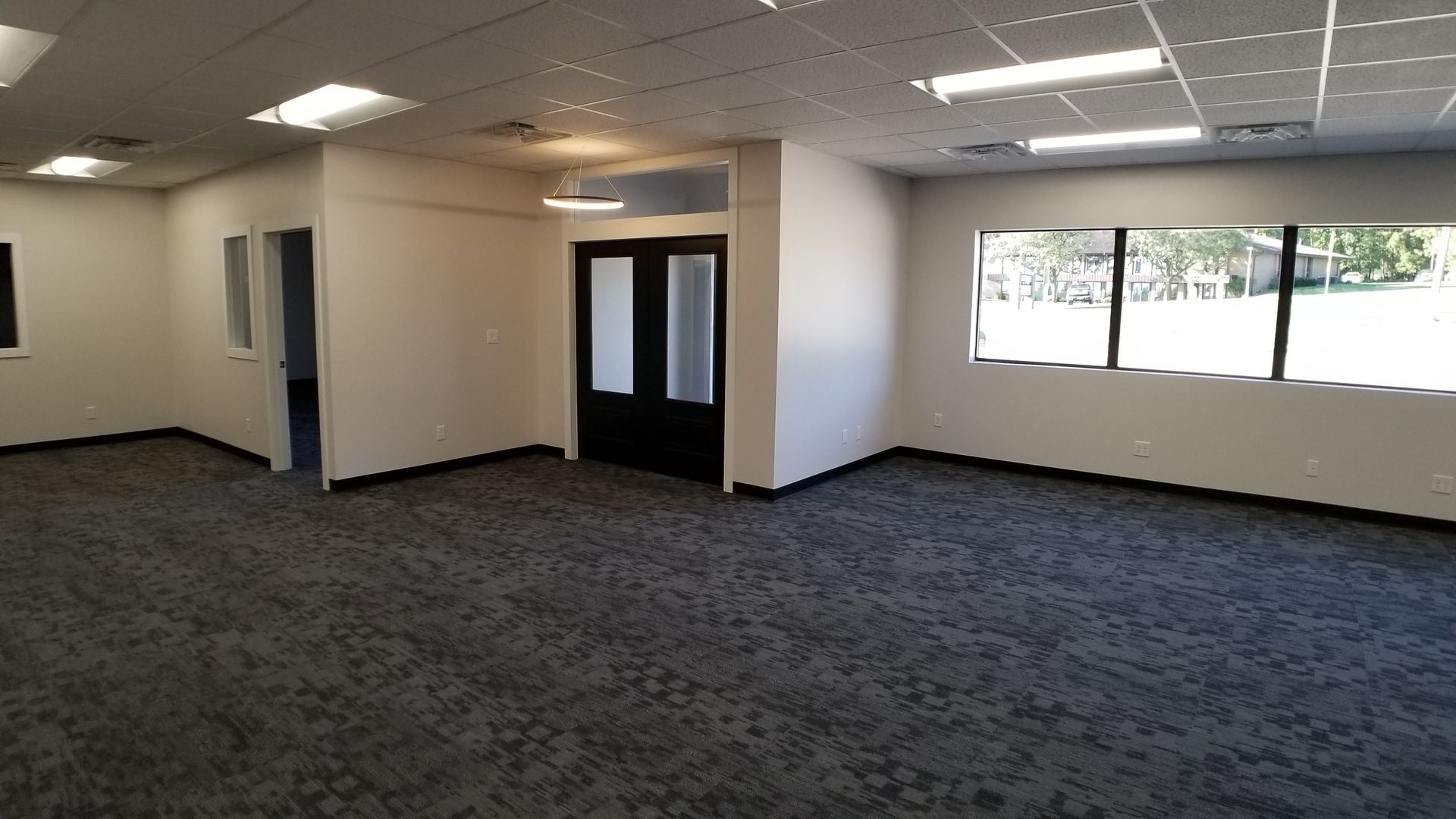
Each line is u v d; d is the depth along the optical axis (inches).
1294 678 131.6
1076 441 270.1
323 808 93.7
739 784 99.8
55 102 177.2
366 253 239.8
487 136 217.3
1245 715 119.4
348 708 116.6
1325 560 191.2
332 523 209.0
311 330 511.5
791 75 154.6
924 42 134.1
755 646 139.7
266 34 131.4
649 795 97.3
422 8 119.2
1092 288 268.7
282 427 269.3
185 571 173.0
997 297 288.0
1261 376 243.6
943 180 287.3
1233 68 143.9
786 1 116.6
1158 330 259.0
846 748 108.3
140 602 155.6
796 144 226.5
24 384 298.5
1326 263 232.2
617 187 293.4
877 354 284.4
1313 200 227.3
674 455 267.1
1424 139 198.2
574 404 290.7
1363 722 118.0
